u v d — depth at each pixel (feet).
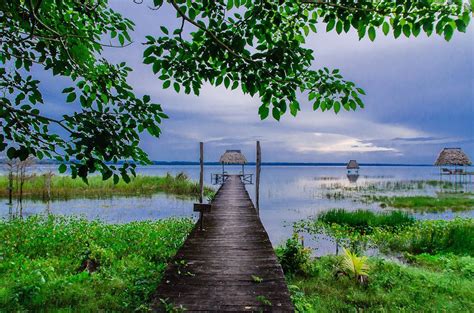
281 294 12.32
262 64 8.98
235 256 17.29
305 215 58.75
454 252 33.09
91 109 8.75
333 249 35.94
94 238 32.40
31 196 79.36
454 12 7.73
